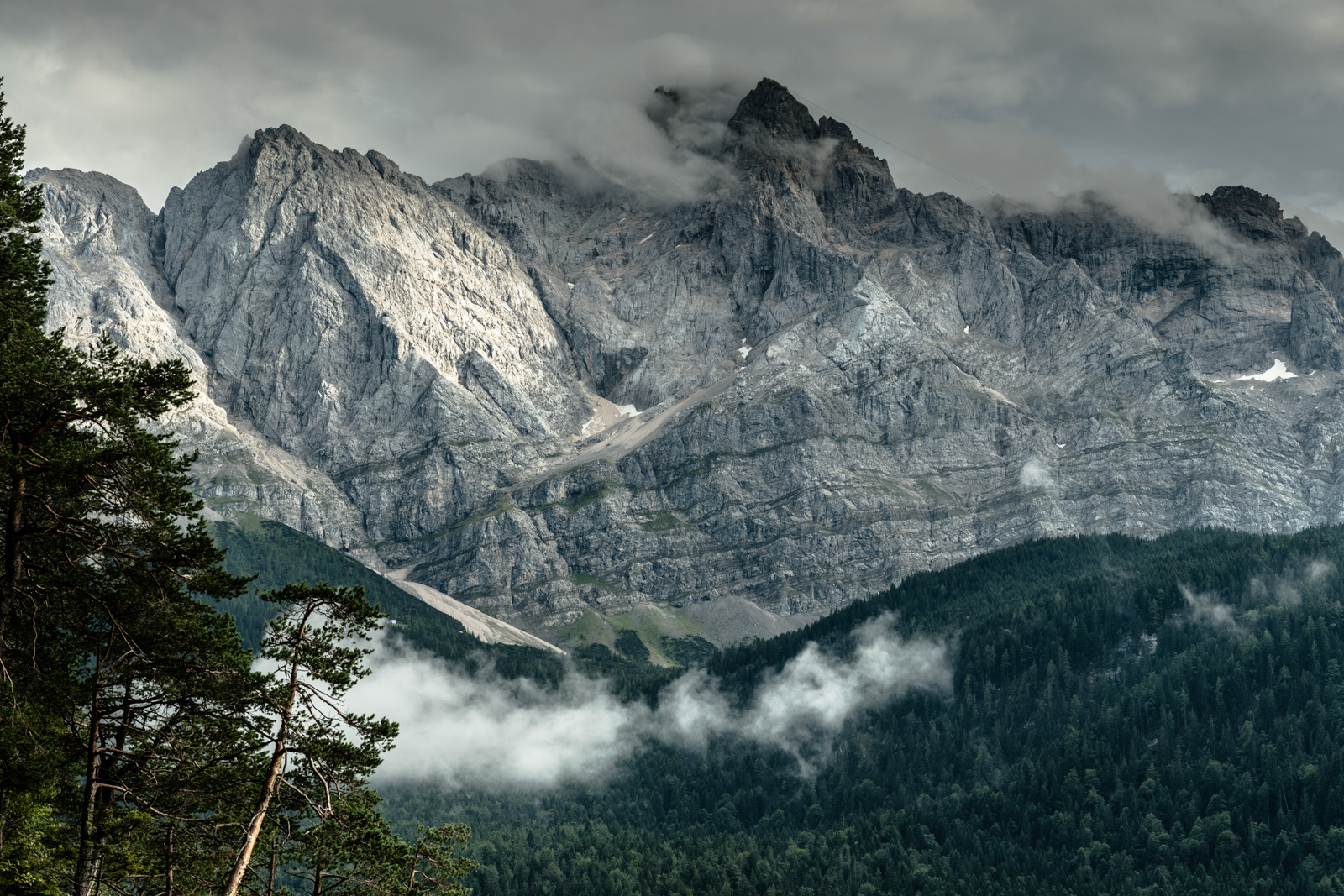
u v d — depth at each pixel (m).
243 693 52.97
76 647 53.06
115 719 52.34
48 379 50.62
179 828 52.72
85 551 52.91
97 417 52.19
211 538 53.59
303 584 53.25
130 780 52.94
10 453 49.41
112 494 53.66
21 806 51.69
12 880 49.56
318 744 53.78
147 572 53.22
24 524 52.59
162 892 52.56
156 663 51.97
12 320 54.19
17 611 51.97
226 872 54.09
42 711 50.44
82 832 50.00
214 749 53.22
